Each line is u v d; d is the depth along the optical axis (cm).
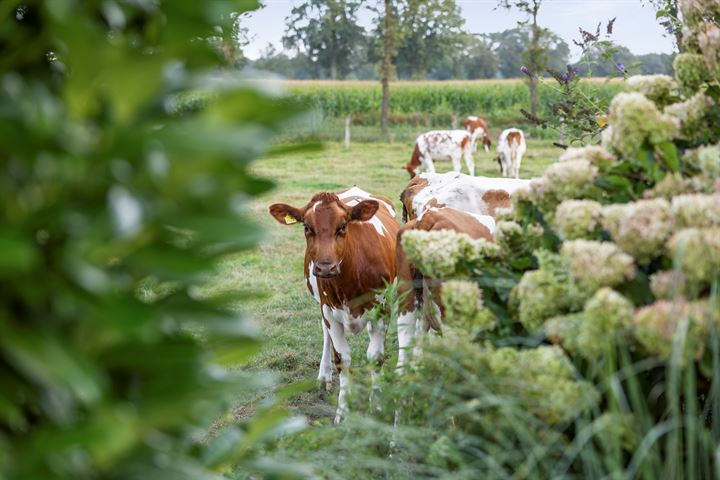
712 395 228
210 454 158
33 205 116
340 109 3778
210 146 107
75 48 105
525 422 231
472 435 247
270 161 2097
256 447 258
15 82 116
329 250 496
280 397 174
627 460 237
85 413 126
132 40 135
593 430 213
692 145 276
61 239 117
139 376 132
